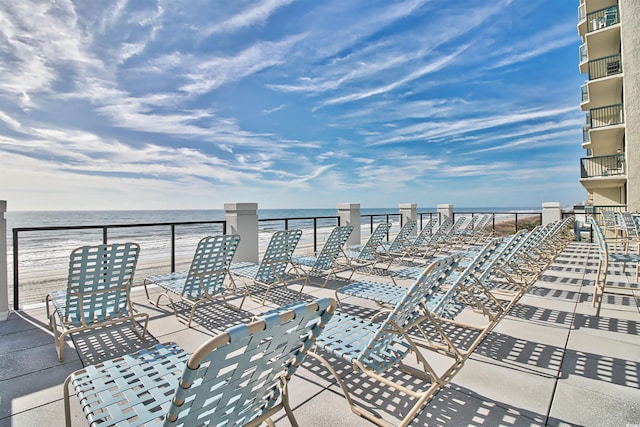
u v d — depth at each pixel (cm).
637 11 1112
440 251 803
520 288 362
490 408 190
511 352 259
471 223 986
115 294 291
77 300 273
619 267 588
